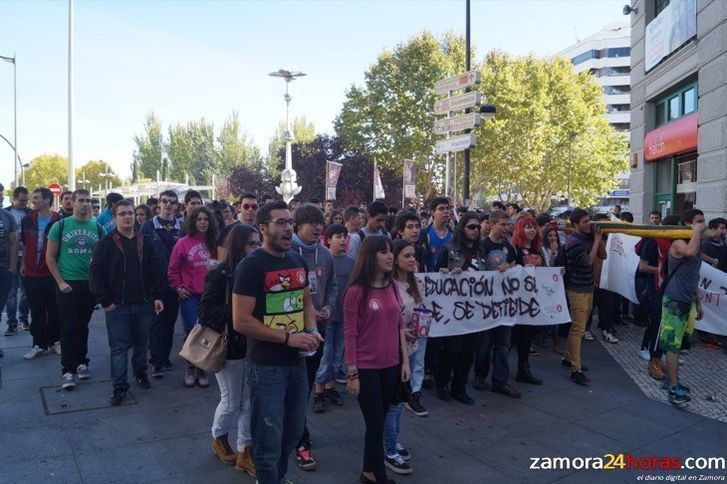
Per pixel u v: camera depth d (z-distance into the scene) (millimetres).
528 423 5152
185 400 5504
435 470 4188
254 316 3350
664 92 13500
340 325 5488
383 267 3824
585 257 6324
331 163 21672
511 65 36438
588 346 8086
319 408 5332
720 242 7902
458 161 35219
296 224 4742
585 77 44469
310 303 3736
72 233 5867
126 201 5465
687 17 11633
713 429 5059
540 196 44719
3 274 7152
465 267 5805
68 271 5801
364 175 36781
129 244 5473
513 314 5980
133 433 4691
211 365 3898
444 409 5492
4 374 6242
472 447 4609
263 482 3318
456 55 34344
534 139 35438
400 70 32938
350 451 4473
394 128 32938
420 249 6445
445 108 12281
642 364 7148
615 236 8195
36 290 6836
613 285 8188
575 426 5090
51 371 6375
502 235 6320
